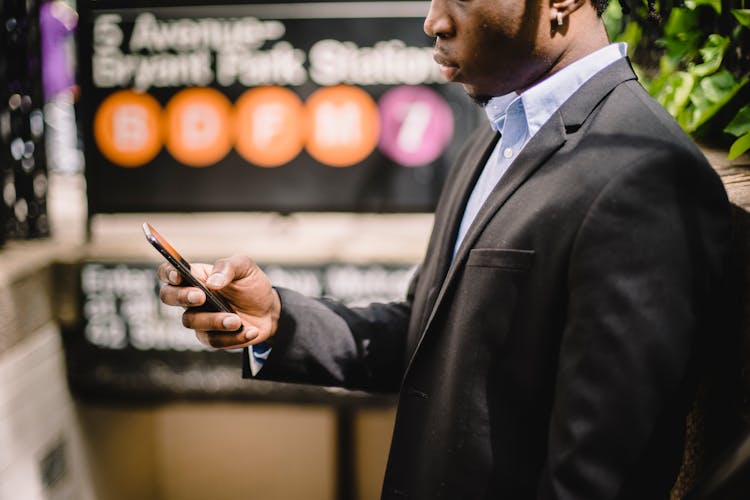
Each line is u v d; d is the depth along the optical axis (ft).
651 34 5.31
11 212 8.87
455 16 3.24
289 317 4.06
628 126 2.98
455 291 3.43
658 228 2.76
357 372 4.24
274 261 8.45
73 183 12.98
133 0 8.42
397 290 8.42
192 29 8.48
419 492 3.55
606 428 2.76
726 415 3.66
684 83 4.51
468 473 3.27
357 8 8.34
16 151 8.81
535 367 3.11
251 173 8.79
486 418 3.23
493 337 3.17
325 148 8.69
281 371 4.11
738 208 3.45
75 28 8.66
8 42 8.52
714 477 2.90
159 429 11.00
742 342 3.44
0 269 7.54
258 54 8.50
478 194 3.81
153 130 8.75
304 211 8.84
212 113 8.67
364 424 10.68
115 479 9.93
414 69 8.44
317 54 8.48
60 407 8.41
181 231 9.56
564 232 2.95
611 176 2.85
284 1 8.36
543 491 2.91
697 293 2.84
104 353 8.57
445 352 3.47
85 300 8.47
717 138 4.54
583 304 2.82
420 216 10.38
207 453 11.00
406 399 3.71
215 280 3.45
